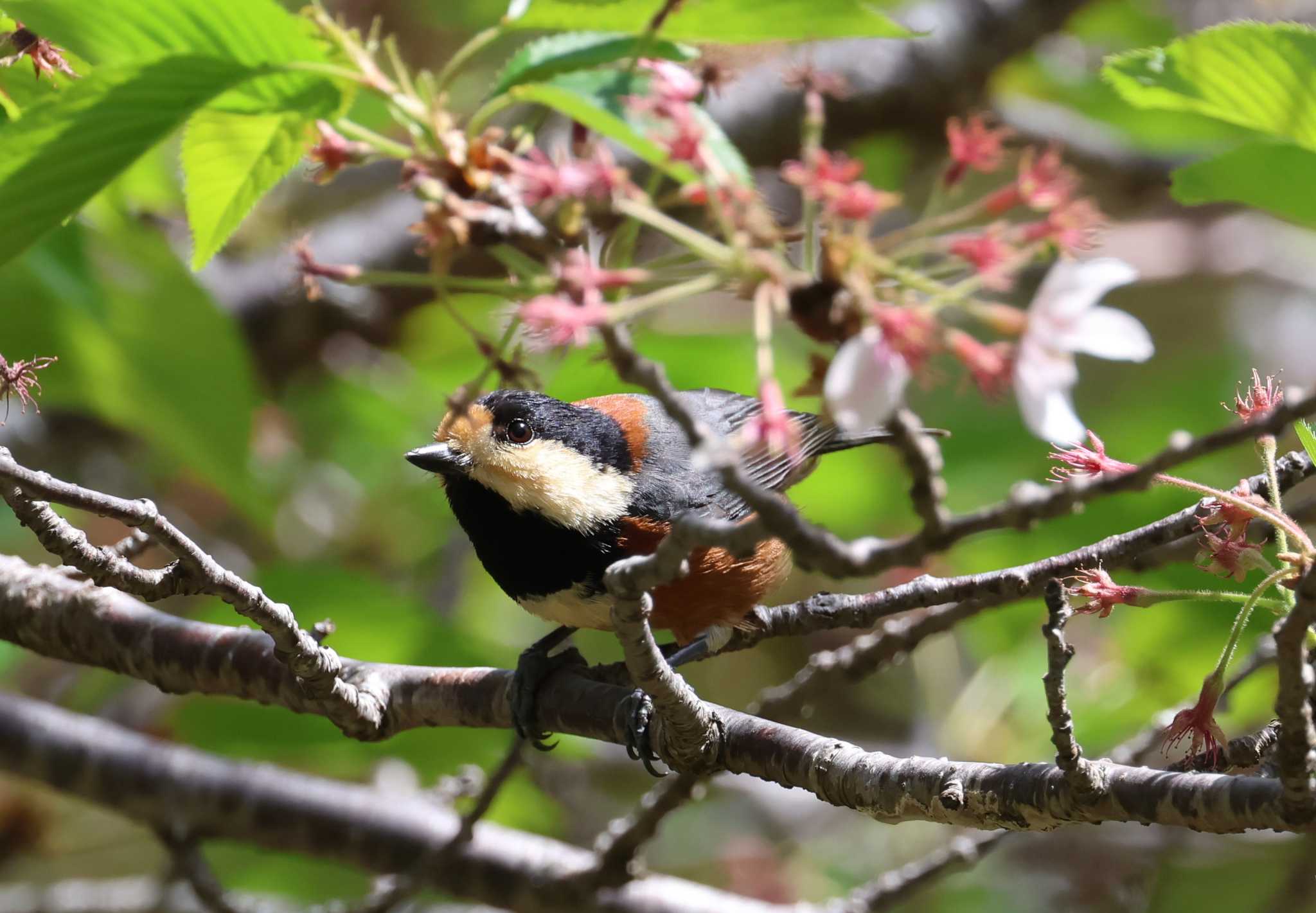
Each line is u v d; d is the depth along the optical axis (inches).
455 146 191.8
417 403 546.6
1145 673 440.5
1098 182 644.1
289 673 299.1
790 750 249.9
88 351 406.3
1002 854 506.0
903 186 631.8
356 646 429.4
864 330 152.5
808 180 154.6
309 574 424.5
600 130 190.9
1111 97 573.3
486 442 321.1
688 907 365.1
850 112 589.6
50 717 390.6
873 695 595.2
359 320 540.1
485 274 406.9
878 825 538.0
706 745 252.7
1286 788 183.2
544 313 158.6
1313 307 682.2
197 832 385.1
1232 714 413.7
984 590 281.3
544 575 325.4
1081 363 609.3
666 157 173.2
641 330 472.7
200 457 432.1
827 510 530.3
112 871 542.9
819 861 536.4
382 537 551.5
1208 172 222.5
